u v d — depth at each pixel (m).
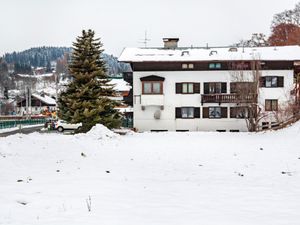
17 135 25.16
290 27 81.56
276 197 10.35
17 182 11.63
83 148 21.52
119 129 42.28
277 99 44.84
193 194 10.77
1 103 132.38
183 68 45.88
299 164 16.16
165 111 46.09
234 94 44.25
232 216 8.41
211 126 45.69
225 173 14.62
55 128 51.78
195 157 19.72
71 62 37.91
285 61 44.59
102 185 11.75
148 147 25.00
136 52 48.72
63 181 12.18
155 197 10.33
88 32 37.88
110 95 39.66
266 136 31.86
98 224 7.71
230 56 45.69
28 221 7.90
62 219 8.05
